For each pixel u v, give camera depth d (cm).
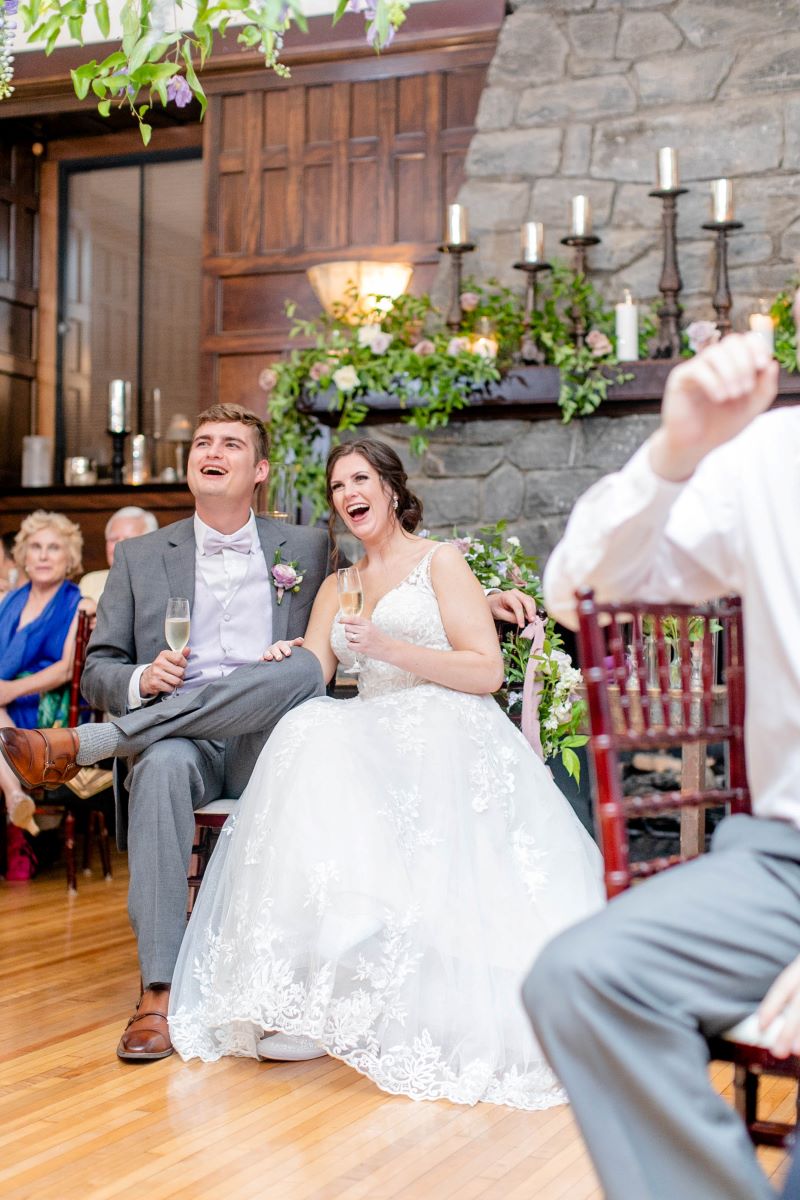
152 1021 261
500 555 342
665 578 133
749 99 572
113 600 313
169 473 725
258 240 670
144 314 763
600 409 553
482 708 282
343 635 298
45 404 772
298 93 662
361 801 248
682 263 575
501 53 603
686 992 116
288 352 665
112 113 719
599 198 587
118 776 304
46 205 772
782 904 121
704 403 116
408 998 238
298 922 241
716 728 151
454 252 567
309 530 324
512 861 263
